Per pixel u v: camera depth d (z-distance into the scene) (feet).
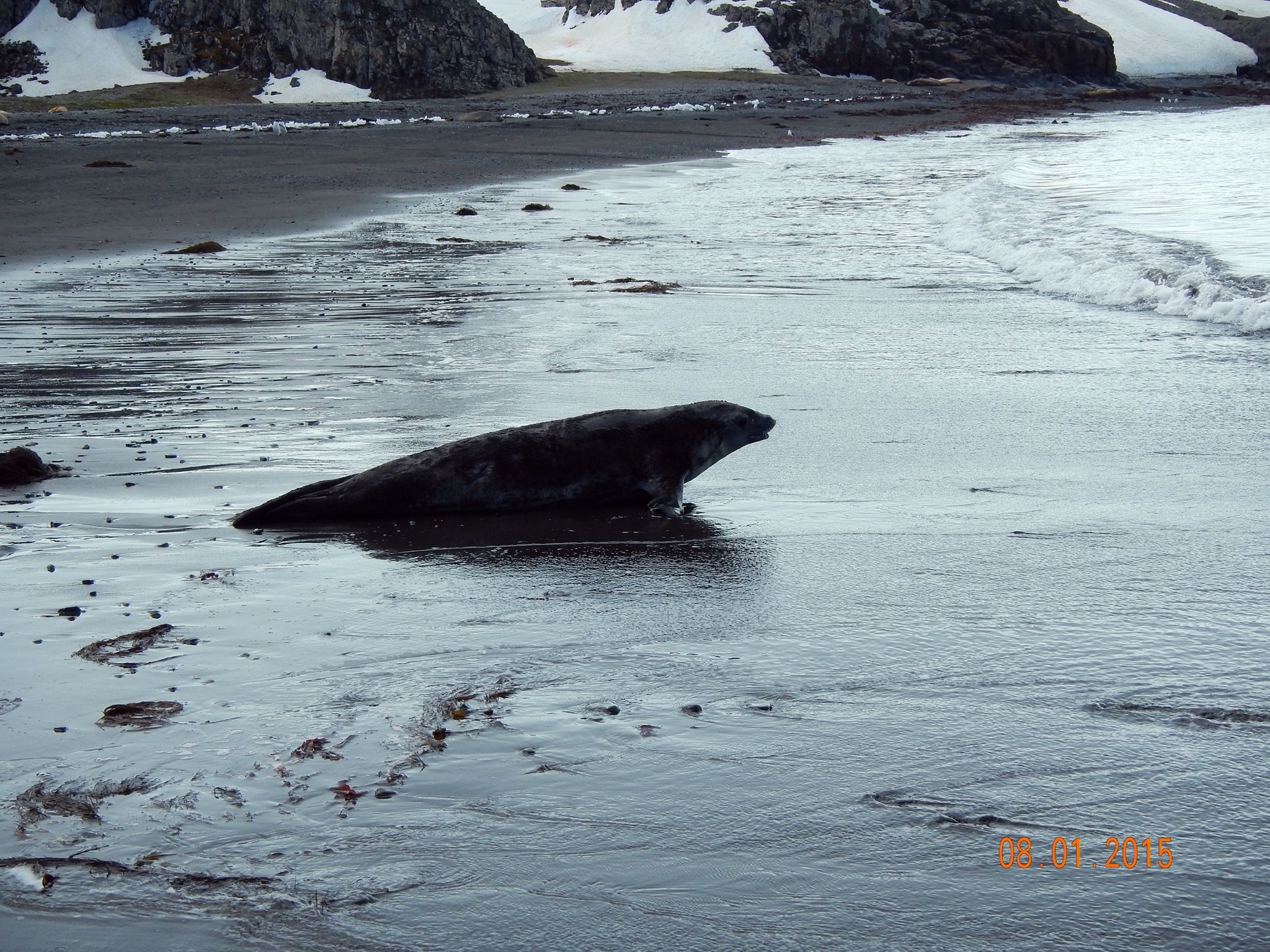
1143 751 12.07
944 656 14.62
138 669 14.42
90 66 284.20
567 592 17.33
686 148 148.05
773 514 21.35
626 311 43.70
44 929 9.44
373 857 10.36
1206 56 426.10
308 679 14.15
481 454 21.97
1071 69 336.90
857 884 9.89
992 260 56.39
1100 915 9.45
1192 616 15.79
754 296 47.21
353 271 54.34
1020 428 27.09
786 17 345.10
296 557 19.06
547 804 11.20
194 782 11.64
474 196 91.66
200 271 54.03
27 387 31.86
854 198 87.30
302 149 138.21
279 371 33.63
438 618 16.24
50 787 11.56
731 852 10.39
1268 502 21.29
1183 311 41.88
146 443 26.09
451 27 286.46
